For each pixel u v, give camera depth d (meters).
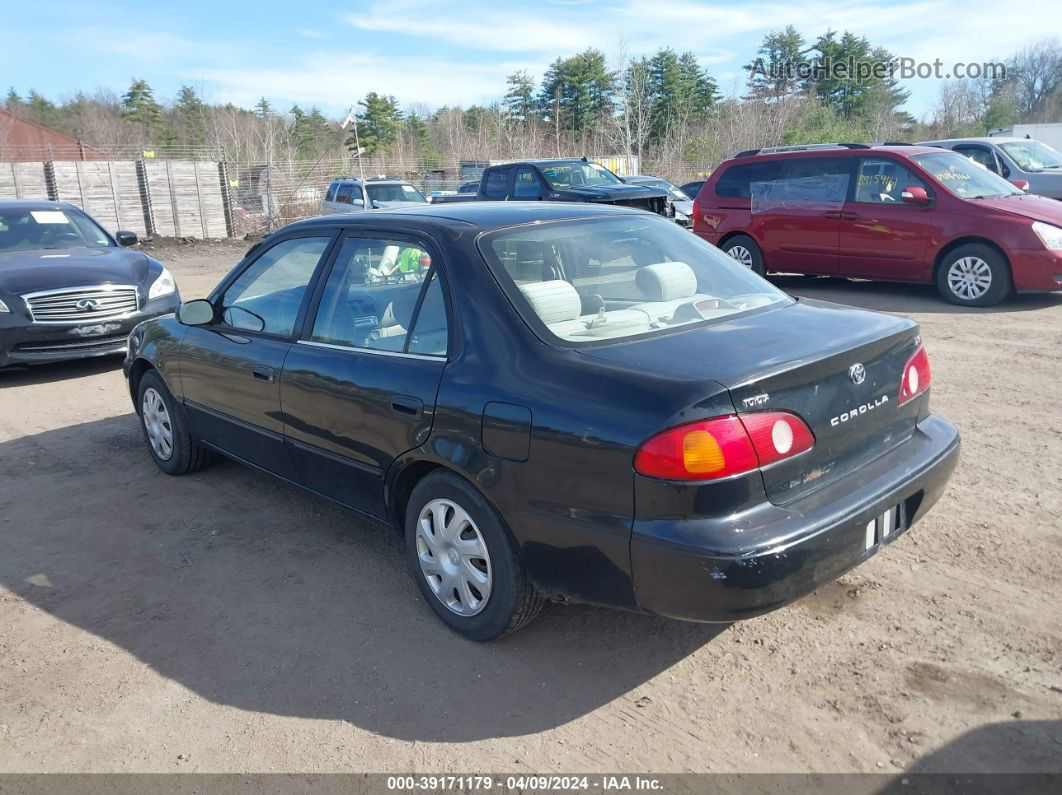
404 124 65.44
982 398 6.33
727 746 2.88
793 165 11.16
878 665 3.24
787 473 2.91
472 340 3.39
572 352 3.18
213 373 4.83
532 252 3.68
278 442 4.41
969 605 3.58
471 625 3.53
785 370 2.90
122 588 4.18
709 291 3.86
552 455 3.03
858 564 3.09
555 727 3.03
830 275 10.97
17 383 8.37
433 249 3.69
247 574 4.25
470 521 3.41
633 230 4.09
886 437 3.37
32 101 75.56
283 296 4.48
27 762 2.98
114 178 25.91
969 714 2.95
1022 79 52.22
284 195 29.58
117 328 8.40
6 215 9.69
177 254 22.23
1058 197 13.69
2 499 5.36
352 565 4.30
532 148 44.09
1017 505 4.47
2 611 4.01
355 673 3.40
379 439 3.71
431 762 2.89
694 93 58.78
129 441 6.41
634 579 2.91
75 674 3.48
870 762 2.77
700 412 2.75
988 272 9.48
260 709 3.21
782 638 3.45
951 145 14.99
